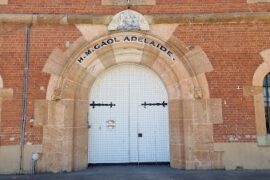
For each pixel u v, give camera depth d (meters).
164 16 9.39
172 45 9.38
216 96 9.22
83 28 9.35
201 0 9.62
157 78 10.13
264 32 9.50
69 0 9.52
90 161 9.82
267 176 8.14
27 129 8.92
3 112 8.95
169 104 9.77
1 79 9.08
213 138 9.06
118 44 9.45
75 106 9.41
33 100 9.04
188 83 9.31
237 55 9.40
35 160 8.80
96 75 9.84
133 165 9.80
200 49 9.38
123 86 10.14
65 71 9.18
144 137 9.97
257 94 9.23
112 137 9.96
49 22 9.30
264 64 9.36
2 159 8.78
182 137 9.32
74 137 9.30
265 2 9.62
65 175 8.48
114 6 9.53
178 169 9.13
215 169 8.96
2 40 9.26
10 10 9.36
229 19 9.43
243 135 9.08
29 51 9.24
